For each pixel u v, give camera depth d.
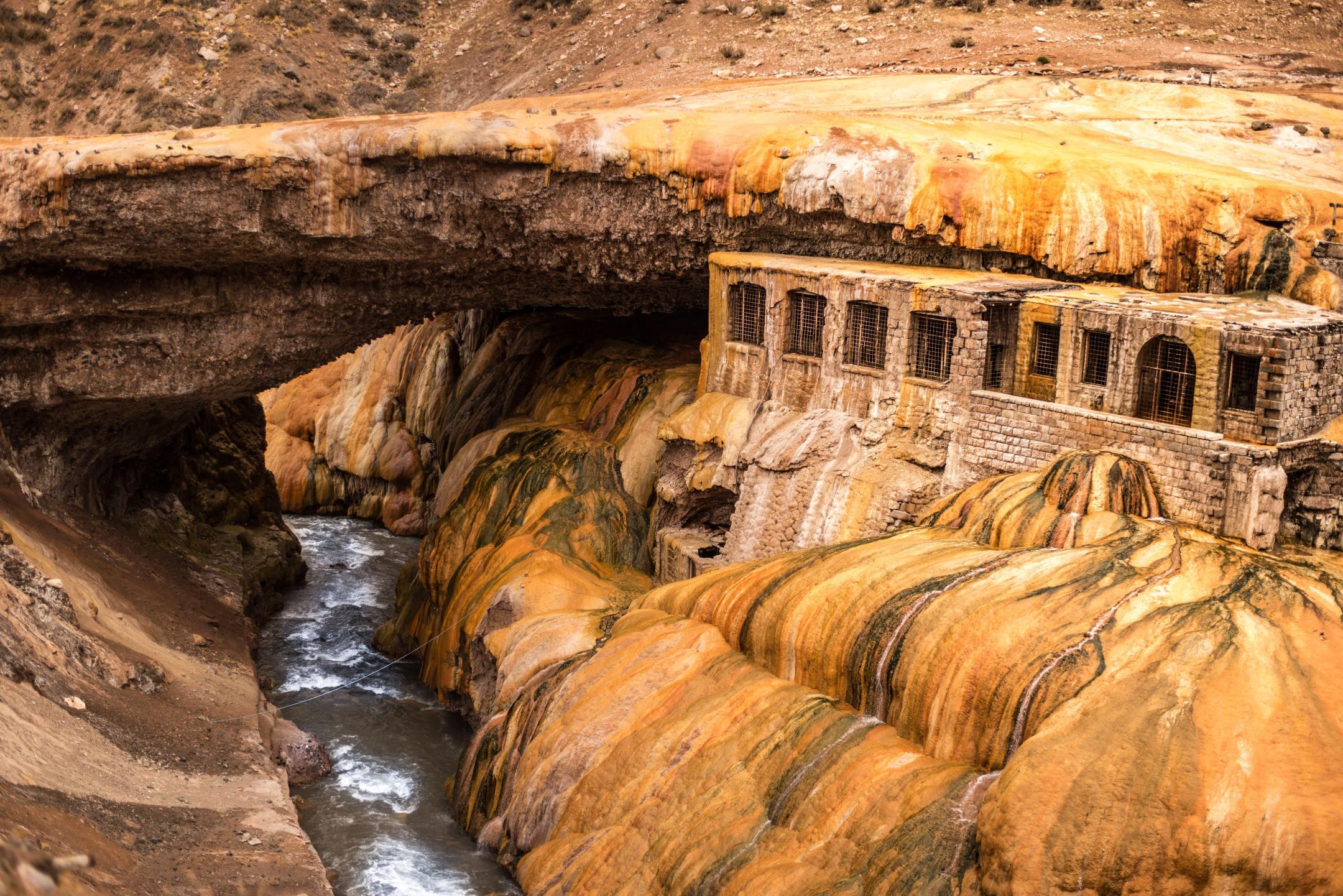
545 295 40.69
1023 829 18.64
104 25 77.31
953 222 32.25
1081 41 56.34
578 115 37.59
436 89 74.88
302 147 35.09
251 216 35.25
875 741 22.17
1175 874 17.98
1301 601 20.95
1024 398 27.62
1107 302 28.08
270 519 49.28
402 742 33.94
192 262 36.94
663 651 27.06
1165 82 46.50
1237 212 31.23
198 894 21.20
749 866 21.64
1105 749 18.86
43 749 23.66
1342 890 17.58
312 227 35.66
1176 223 31.45
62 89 74.62
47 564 31.83
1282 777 18.19
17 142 36.47
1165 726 18.88
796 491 30.86
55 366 37.28
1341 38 58.03
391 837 28.75
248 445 49.53
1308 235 30.86
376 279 38.66
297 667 39.03
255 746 29.81
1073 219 31.48
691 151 35.53
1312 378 25.23
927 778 20.81
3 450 36.56
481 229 36.84
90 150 34.19
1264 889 17.77
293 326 38.91
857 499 29.55
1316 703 19.05
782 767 22.84
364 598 45.59
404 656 39.41
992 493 26.36
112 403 38.50
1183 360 26.42
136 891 20.33
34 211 34.16
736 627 26.33
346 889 26.62
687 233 36.38
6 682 24.94
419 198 36.03
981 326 28.34
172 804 24.80
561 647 30.61
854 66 55.44
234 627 38.22
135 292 36.91
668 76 59.97
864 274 30.77
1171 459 25.09
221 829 24.38
